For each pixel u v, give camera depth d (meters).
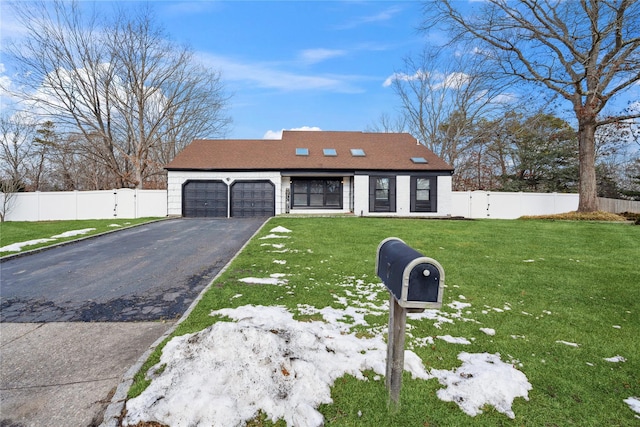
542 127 24.53
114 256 7.72
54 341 3.58
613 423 2.17
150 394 2.33
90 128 23.00
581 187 16.30
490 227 11.98
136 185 23.50
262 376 2.37
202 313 3.95
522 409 2.28
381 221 13.77
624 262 6.77
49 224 13.91
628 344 3.27
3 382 2.79
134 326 4.00
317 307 4.14
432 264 1.96
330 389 2.44
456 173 30.69
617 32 13.20
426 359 2.90
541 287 5.10
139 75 23.47
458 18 16.36
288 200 18.03
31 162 27.20
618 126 15.85
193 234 10.74
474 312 4.06
